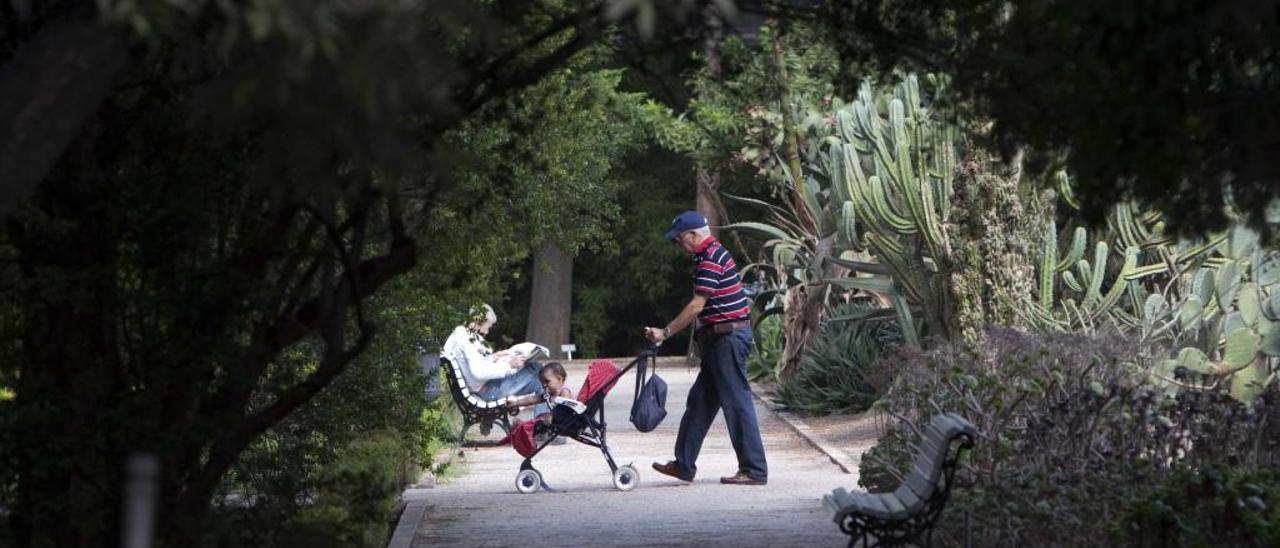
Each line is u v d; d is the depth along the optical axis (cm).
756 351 2892
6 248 809
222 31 435
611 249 1759
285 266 866
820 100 2509
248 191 822
